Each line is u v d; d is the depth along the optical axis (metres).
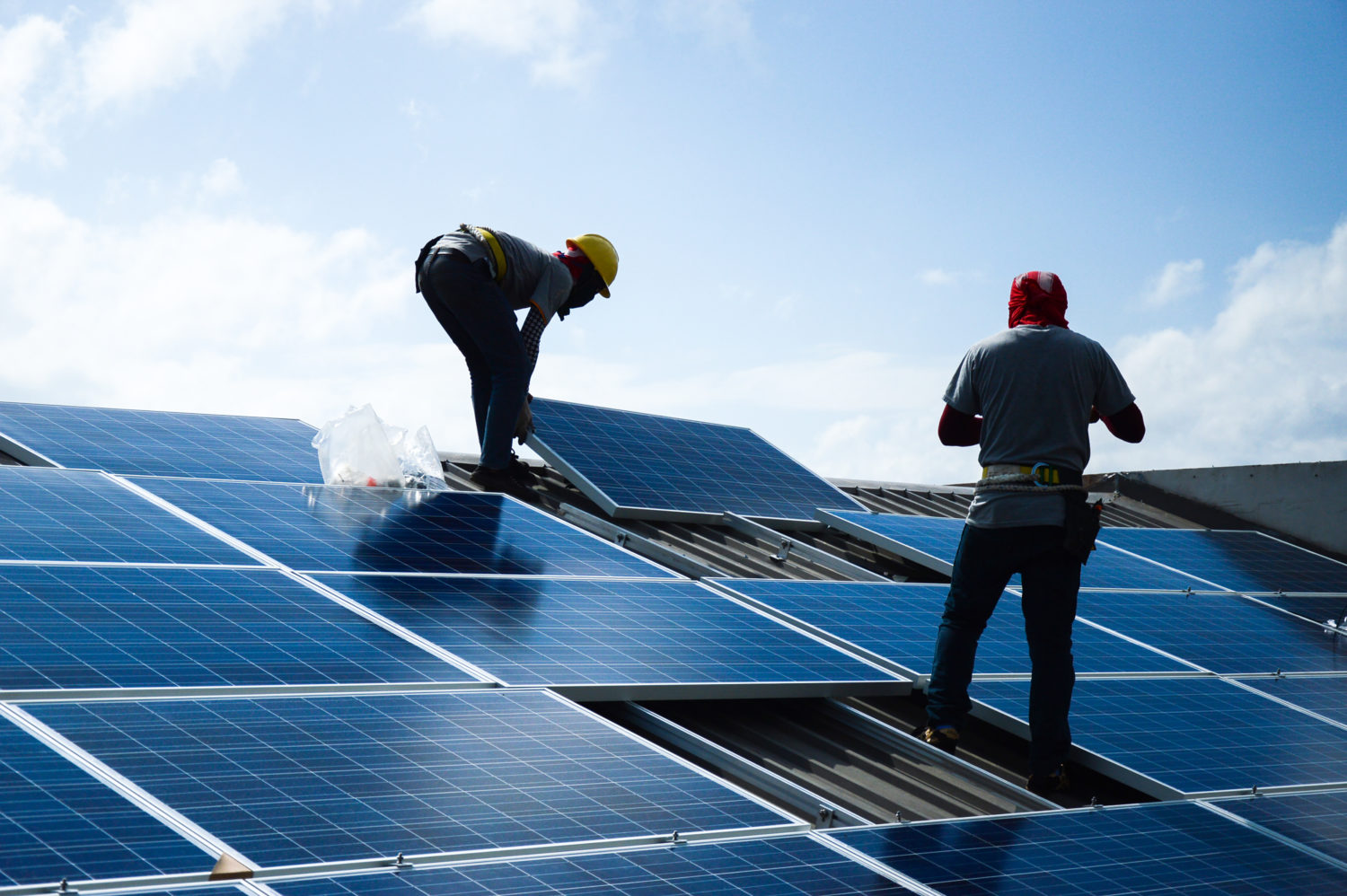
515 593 6.31
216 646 4.78
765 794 4.98
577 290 9.71
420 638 5.31
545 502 9.84
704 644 6.09
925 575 10.42
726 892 3.58
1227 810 5.39
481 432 9.84
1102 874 4.32
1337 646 9.42
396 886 3.27
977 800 5.48
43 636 4.55
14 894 2.91
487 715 4.60
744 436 12.60
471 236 8.87
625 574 7.24
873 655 6.59
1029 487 5.79
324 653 4.93
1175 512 16.03
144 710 4.08
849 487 13.83
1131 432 6.12
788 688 5.77
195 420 10.06
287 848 3.36
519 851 3.61
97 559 5.62
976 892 3.93
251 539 6.50
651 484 10.12
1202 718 6.69
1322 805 5.63
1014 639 7.68
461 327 9.41
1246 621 9.65
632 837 3.86
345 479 8.61
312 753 3.99
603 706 5.55
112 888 3.01
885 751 5.84
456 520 7.78
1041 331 5.97
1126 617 8.96
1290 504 15.03
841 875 3.87
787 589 7.74
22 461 8.17
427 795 3.85
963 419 6.32
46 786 3.43
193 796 3.55
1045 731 5.78
